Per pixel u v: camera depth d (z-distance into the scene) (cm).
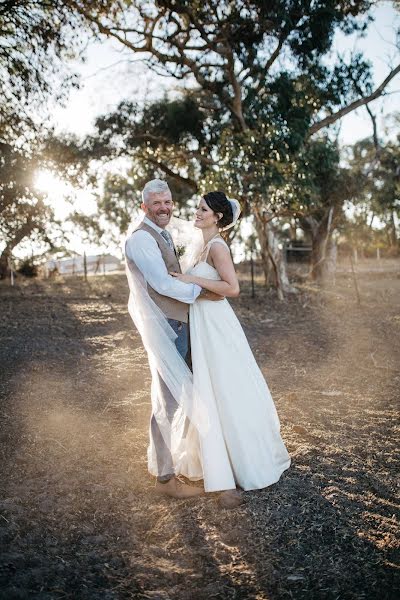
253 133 1325
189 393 338
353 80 1502
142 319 339
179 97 1759
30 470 379
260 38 1391
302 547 292
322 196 1736
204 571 275
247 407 350
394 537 298
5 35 1096
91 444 425
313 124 1559
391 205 1966
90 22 1212
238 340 357
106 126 1667
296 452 407
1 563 274
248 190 1284
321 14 1328
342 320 1033
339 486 354
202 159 1678
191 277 340
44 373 648
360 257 3047
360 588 260
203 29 1384
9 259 2045
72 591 258
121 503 338
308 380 612
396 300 1262
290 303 1328
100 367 678
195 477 369
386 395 547
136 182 1964
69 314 1153
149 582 267
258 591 260
